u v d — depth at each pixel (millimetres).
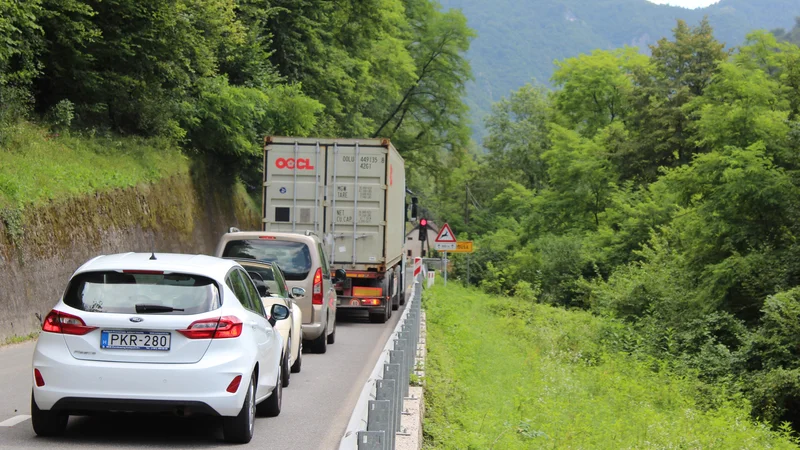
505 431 9641
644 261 42000
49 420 7688
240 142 32438
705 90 40219
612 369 21625
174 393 7457
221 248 15266
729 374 21766
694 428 14148
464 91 61281
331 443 8141
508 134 97188
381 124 59031
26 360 13391
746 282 24469
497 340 24891
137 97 28203
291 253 15266
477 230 93812
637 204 44812
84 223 20328
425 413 9508
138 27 26312
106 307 7578
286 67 40688
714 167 26312
